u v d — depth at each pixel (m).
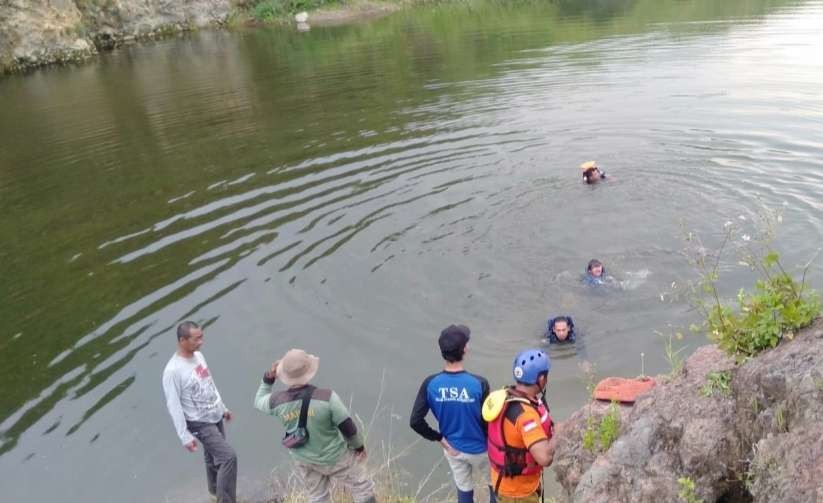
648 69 22.11
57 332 10.03
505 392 4.73
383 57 28.98
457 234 11.94
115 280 11.38
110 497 6.98
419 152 16.19
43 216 14.70
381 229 12.30
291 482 6.93
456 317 9.57
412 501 6.34
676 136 15.77
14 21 31.73
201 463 7.40
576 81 21.50
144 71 30.03
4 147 20.19
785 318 4.59
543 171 14.43
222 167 16.58
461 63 26.28
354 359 8.77
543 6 41.34
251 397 8.27
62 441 7.77
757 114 16.67
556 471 5.70
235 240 12.37
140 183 16.06
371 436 7.41
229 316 9.96
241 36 38.22
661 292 9.67
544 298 9.84
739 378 4.59
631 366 8.16
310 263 11.27
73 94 26.50
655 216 12.01
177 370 6.36
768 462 3.96
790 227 10.89
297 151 17.20
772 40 24.77
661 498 4.48
